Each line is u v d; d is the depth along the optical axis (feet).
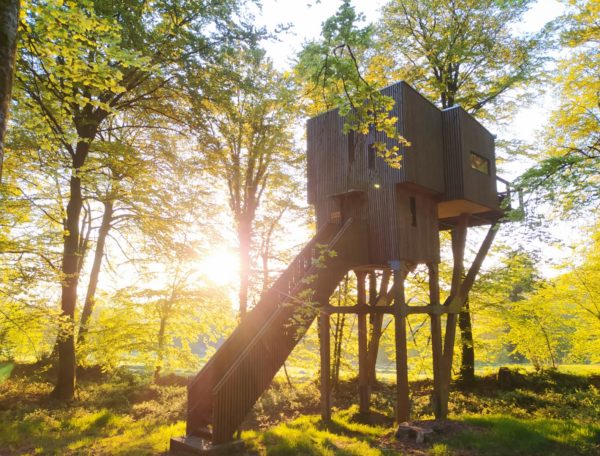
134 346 56.13
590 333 58.13
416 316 58.49
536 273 49.70
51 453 26.61
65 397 44.39
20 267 38.27
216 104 46.11
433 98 63.72
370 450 26.94
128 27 36.19
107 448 27.86
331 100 19.11
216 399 26.96
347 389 57.31
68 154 48.42
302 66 18.60
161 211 50.47
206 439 28.02
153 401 47.85
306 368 61.26
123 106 44.62
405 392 37.29
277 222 64.23
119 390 51.98
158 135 54.08
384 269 46.55
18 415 36.24
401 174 39.37
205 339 69.62
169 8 37.50
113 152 44.04
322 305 35.70
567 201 37.68
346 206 43.24
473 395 50.19
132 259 58.54
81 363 55.62
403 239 39.70
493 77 60.49
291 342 32.94
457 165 44.78
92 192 48.32
